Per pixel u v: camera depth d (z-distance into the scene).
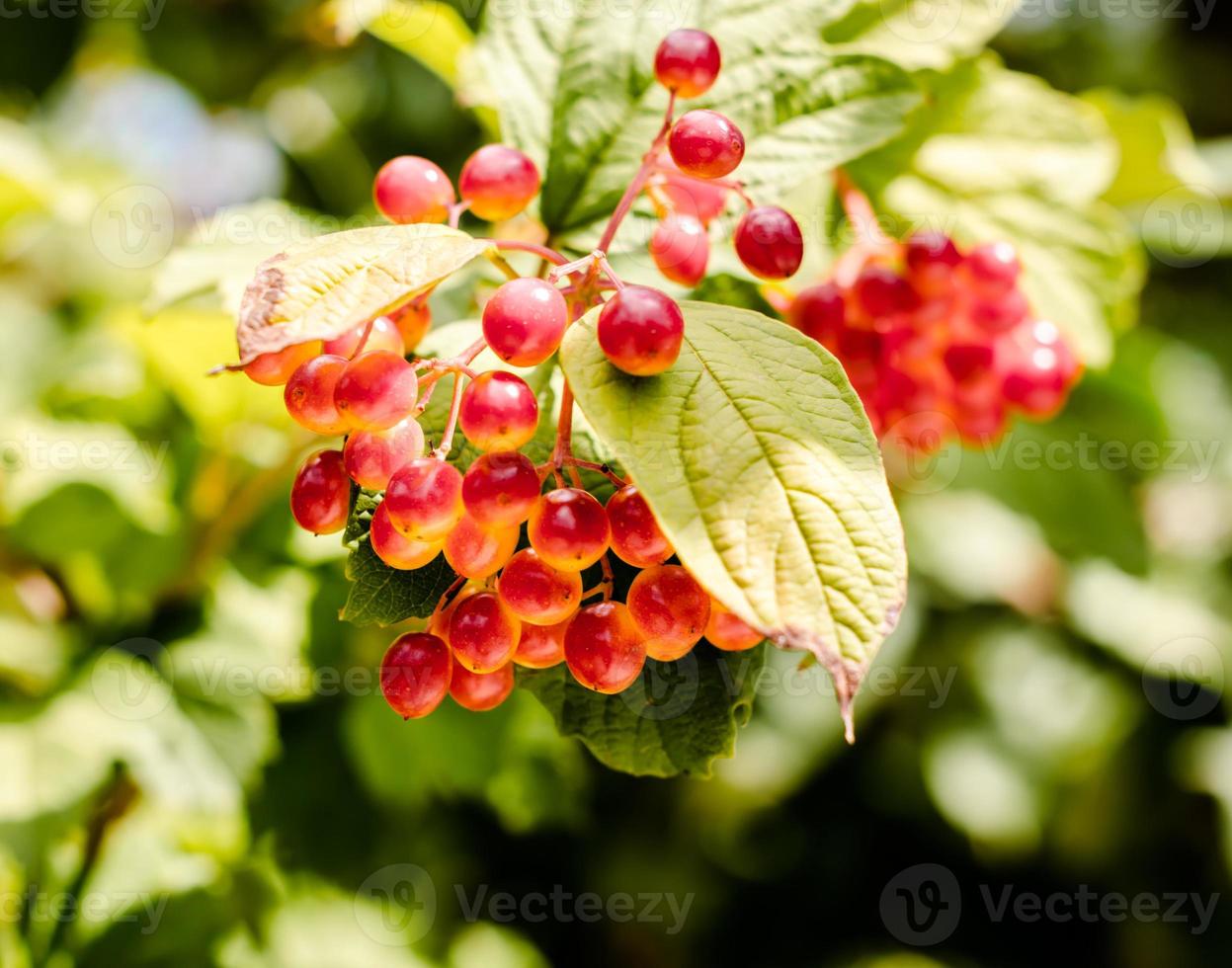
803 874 0.76
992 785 0.67
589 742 0.39
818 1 0.40
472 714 0.52
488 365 0.39
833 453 0.35
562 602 0.36
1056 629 0.69
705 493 0.35
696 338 0.36
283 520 0.50
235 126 0.70
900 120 0.40
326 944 0.53
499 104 0.40
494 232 0.42
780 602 0.35
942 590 0.67
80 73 0.81
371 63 0.68
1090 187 0.46
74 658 0.49
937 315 0.42
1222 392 0.70
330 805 0.51
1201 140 0.75
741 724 0.39
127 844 0.50
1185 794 0.69
